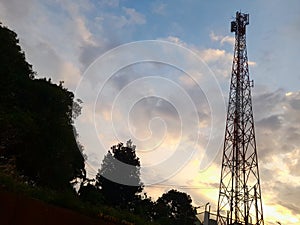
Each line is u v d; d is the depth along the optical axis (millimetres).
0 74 21766
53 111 23734
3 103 20875
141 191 36906
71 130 23500
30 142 20188
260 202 34062
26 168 20219
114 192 35688
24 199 8203
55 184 21047
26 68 25891
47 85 24891
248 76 39375
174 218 45375
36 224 8406
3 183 8844
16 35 25141
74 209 10430
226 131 37344
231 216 33844
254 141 36094
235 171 35469
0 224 7531
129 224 12938
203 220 37531
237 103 38125
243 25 42531
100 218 11320
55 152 21250
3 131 18062
